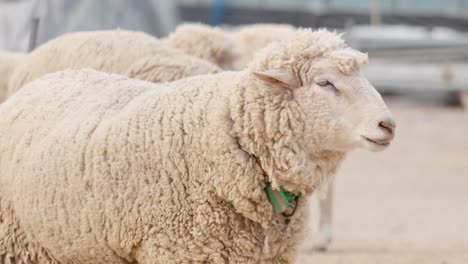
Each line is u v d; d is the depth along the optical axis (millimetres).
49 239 10266
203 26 16406
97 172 9836
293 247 9906
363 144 9359
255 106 9500
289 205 9789
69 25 24188
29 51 19922
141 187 9664
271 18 50250
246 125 9523
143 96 10258
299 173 9508
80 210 9961
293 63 9516
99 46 14023
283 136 9461
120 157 9789
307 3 51531
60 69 14094
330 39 9633
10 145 10734
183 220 9570
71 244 10133
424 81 47625
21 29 27766
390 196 29094
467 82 47594
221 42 15914
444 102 47469
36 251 10547
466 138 39344
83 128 10180
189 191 9602
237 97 9594
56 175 10117
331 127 9438
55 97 10836
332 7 51719
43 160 10266
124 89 10664
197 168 9586
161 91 10172
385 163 34625
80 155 10016
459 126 41719
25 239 10609
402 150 36938
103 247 9953
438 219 25531
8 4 30891
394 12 52438
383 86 47875
